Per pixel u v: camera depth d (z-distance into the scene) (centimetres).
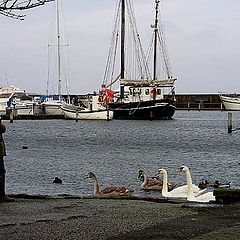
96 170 3519
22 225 1059
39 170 3500
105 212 1220
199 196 1936
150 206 1322
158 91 9912
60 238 945
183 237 934
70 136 7369
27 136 7375
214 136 7425
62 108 11650
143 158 4434
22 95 13388
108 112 10125
